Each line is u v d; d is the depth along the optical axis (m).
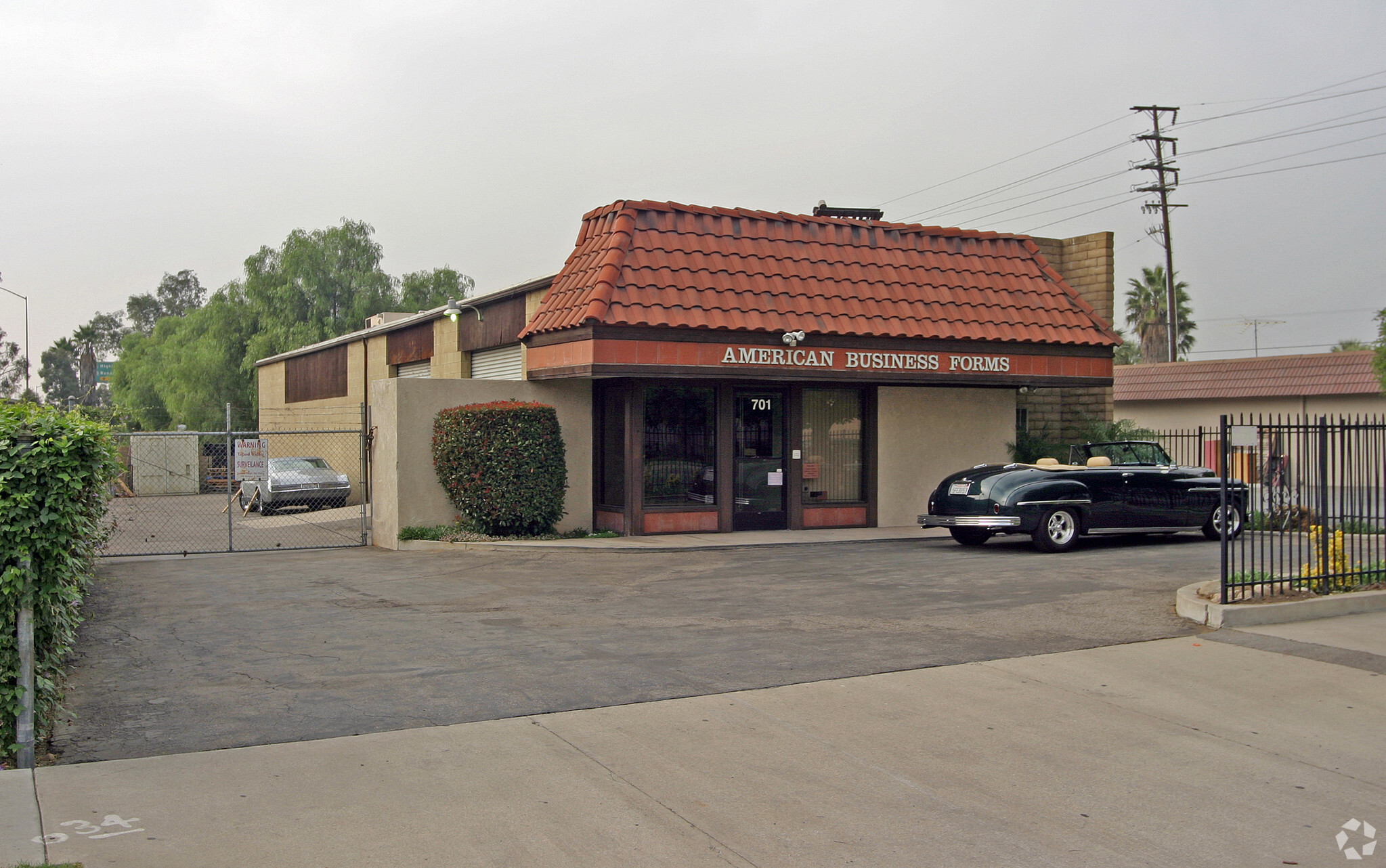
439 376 24.47
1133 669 7.88
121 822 4.89
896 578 12.52
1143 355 60.69
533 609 10.55
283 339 49.75
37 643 6.32
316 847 4.67
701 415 17.64
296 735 6.28
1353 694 7.23
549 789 5.42
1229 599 9.78
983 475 15.34
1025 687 7.39
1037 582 12.08
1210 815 5.19
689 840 4.82
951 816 5.14
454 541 16.17
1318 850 4.79
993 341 18.30
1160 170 43.47
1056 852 4.75
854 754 6.02
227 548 17.67
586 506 17.78
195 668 8.00
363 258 53.84
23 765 5.65
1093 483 15.20
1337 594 10.23
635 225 16.98
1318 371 34.16
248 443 16.83
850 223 18.97
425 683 7.49
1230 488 11.82
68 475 6.07
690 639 8.99
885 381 17.83
